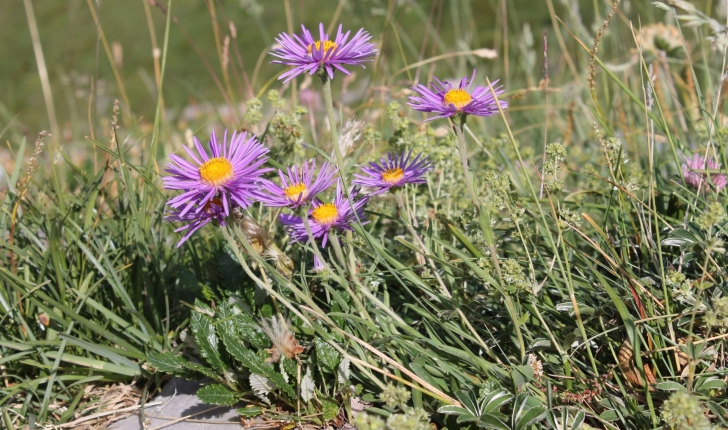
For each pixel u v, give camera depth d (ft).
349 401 5.53
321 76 5.44
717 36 5.78
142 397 5.68
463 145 5.43
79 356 5.78
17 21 35.29
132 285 5.91
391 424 5.28
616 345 5.57
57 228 5.89
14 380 5.82
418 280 5.58
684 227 5.65
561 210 5.65
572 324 5.58
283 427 5.55
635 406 5.42
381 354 5.44
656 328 5.52
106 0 33.88
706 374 5.41
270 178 5.97
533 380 5.42
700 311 5.45
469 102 5.41
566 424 5.40
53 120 7.89
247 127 6.28
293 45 5.45
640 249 5.74
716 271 5.57
